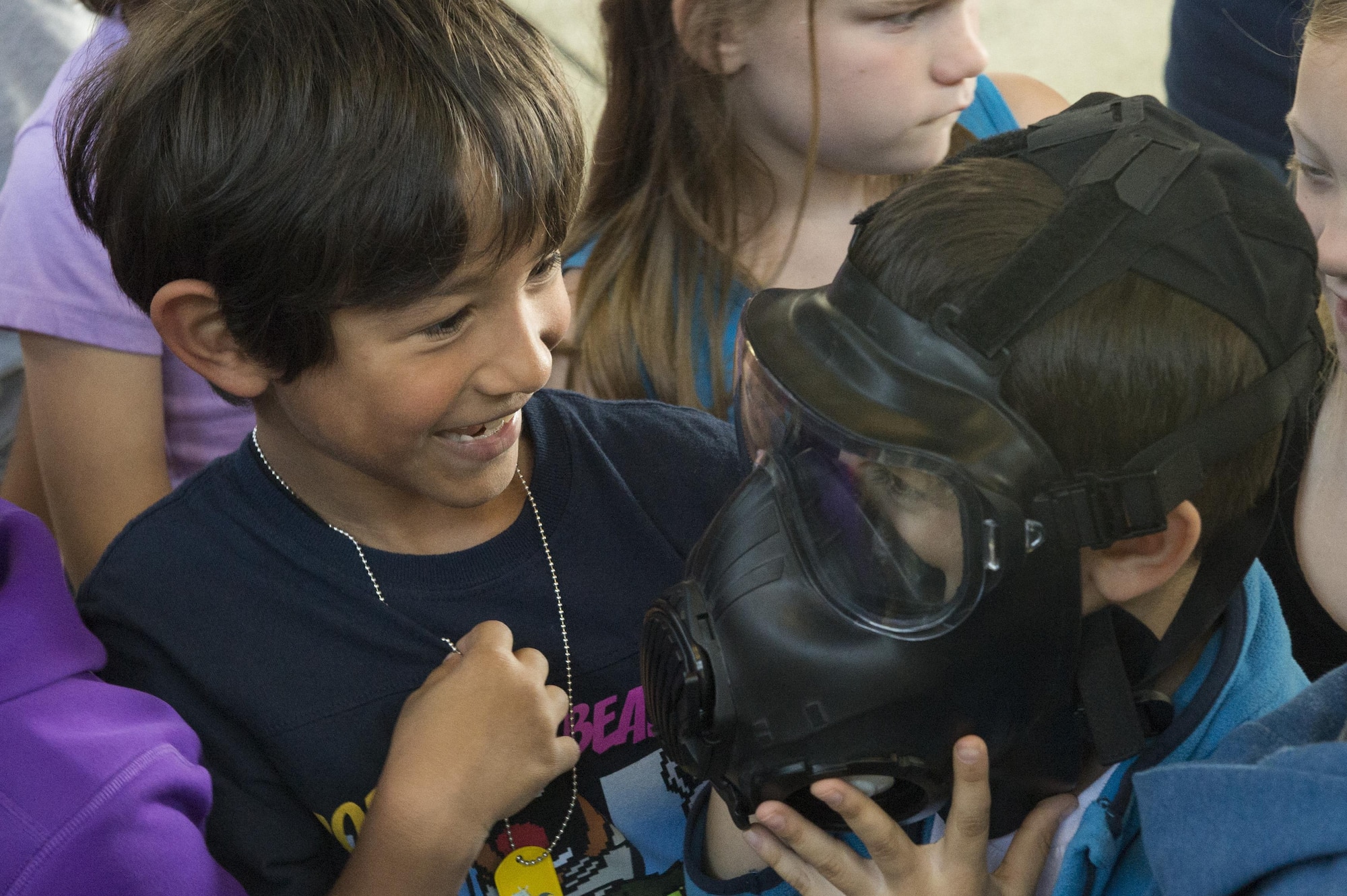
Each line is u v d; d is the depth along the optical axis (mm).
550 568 1215
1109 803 999
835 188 1810
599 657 1223
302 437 1125
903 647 914
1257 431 899
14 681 971
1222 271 872
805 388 918
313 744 1135
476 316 992
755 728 967
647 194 1826
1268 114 2246
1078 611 907
